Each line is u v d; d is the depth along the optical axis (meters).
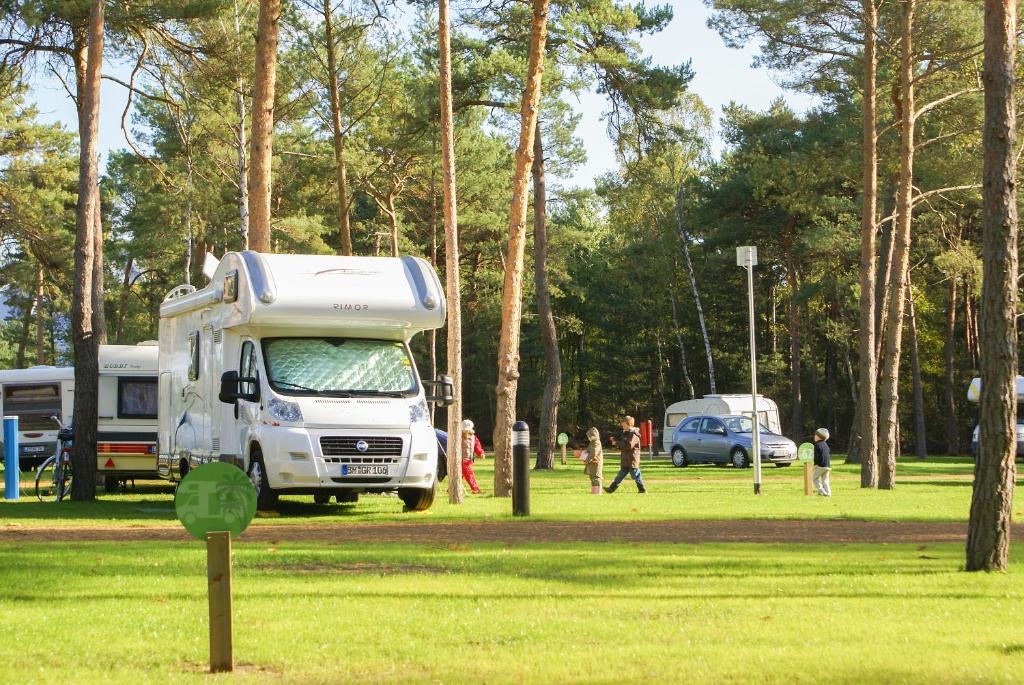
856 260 58.19
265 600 9.87
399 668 7.25
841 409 85.12
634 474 29.05
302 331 20.17
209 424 21.52
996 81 12.32
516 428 20.00
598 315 88.25
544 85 39.22
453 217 24.19
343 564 12.52
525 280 67.88
